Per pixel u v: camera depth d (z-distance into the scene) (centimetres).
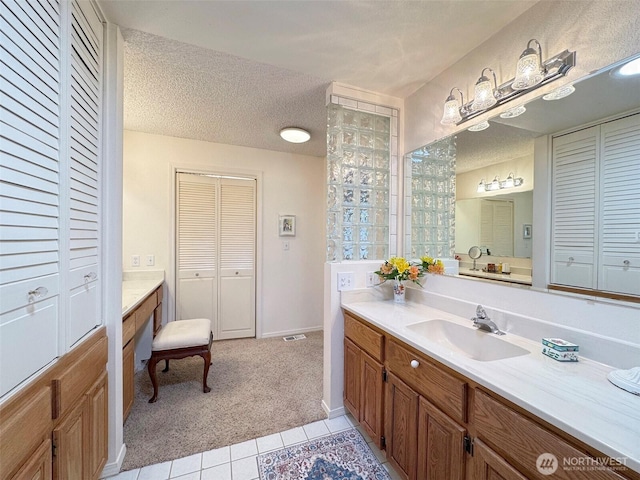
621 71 92
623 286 90
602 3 96
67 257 97
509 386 78
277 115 231
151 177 276
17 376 73
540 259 115
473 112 143
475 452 87
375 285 189
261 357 269
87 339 114
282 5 118
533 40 110
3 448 67
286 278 337
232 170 307
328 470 135
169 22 129
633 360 85
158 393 203
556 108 110
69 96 98
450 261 162
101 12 124
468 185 151
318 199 353
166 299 281
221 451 147
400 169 199
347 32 135
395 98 198
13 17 71
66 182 96
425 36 137
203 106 215
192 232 295
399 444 123
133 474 133
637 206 88
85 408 108
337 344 179
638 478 52
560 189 109
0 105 67
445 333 141
